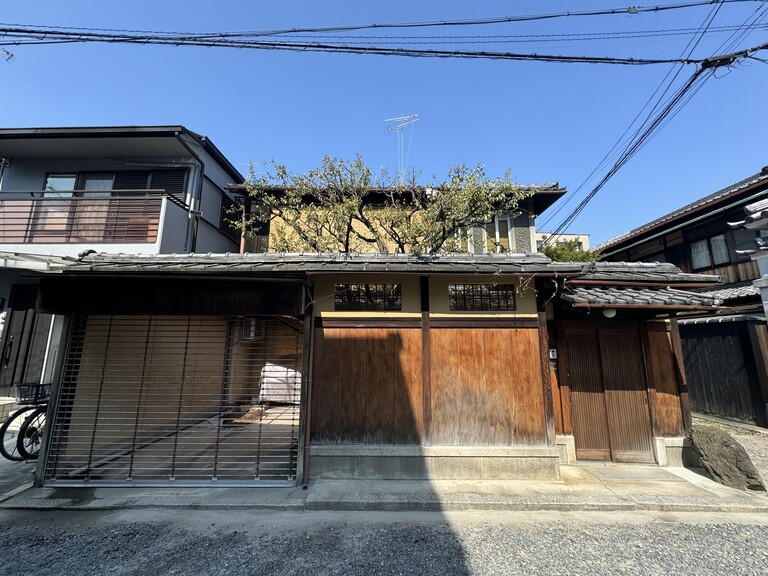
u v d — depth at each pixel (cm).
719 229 1032
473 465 477
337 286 520
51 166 1005
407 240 852
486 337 507
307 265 466
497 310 518
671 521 386
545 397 493
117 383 570
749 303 856
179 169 999
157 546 337
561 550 331
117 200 862
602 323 581
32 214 891
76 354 505
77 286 462
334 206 805
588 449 555
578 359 577
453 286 525
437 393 495
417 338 507
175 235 867
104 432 549
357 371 499
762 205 554
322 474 477
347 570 303
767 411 751
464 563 311
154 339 648
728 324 841
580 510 410
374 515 398
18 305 759
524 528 370
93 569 302
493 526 374
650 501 417
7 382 725
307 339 491
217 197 1108
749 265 939
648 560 316
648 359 571
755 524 380
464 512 405
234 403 782
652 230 1188
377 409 492
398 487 449
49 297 460
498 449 478
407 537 353
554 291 514
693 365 929
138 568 304
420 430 487
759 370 774
